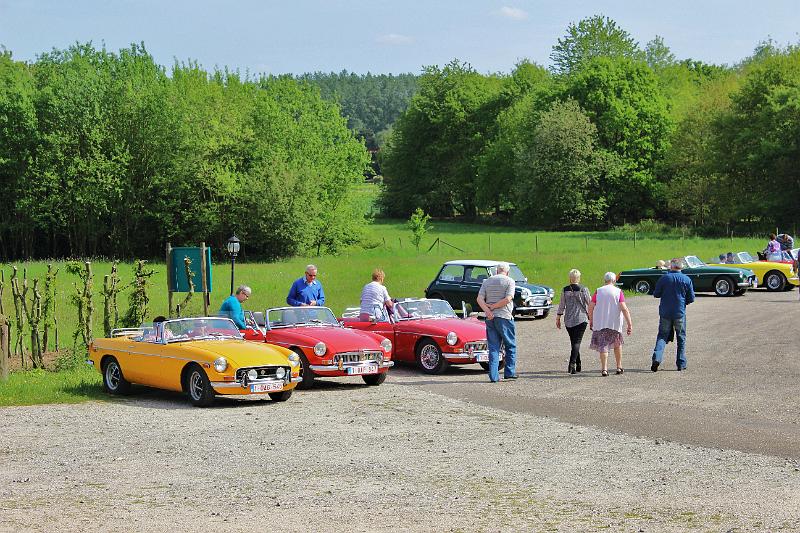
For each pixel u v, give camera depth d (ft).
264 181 212.02
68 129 209.67
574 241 244.42
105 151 213.25
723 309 95.20
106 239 219.41
